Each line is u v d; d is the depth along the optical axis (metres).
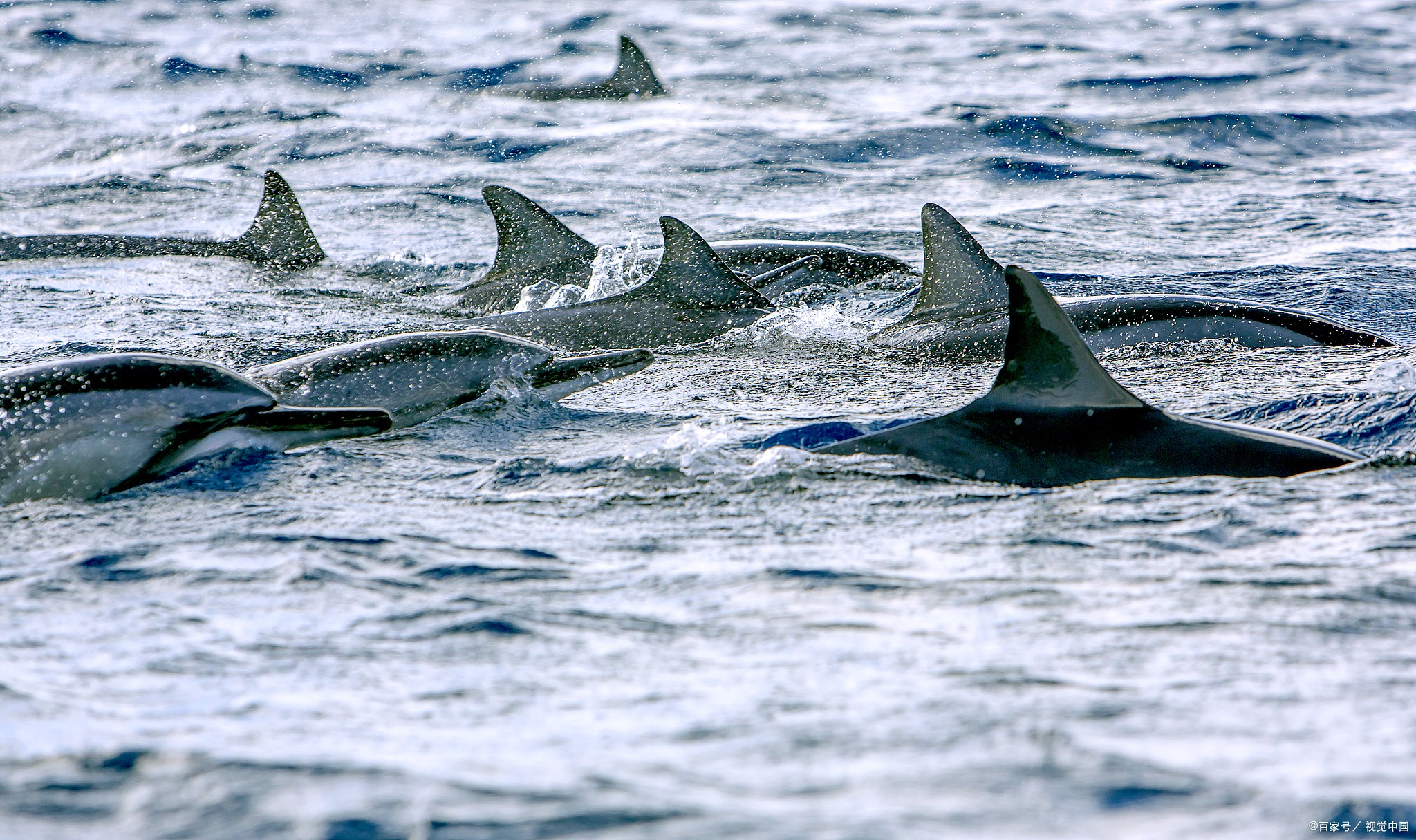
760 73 94.50
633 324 34.38
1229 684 12.24
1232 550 16.61
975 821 9.58
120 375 21.97
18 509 19.92
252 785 10.26
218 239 53.53
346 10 125.19
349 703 12.16
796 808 9.80
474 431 24.80
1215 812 9.71
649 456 22.02
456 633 14.12
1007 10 121.81
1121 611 14.41
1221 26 108.06
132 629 14.38
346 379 25.72
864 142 70.50
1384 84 84.12
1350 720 11.36
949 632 13.87
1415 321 35.38
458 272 47.78
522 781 10.30
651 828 9.49
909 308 38.59
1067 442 20.17
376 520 18.88
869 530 17.75
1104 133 71.31
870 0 129.12
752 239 50.06
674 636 13.95
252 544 17.72
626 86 90.75
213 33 111.19
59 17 113.81
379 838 9.41
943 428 20.92
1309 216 52.44
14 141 75.69
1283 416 24.75
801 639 13.77
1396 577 15.46
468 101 89.12
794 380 29.31
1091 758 10.60
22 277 44.62
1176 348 31.09
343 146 73.75
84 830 9.60
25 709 12.01
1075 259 45.16
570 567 16.56
